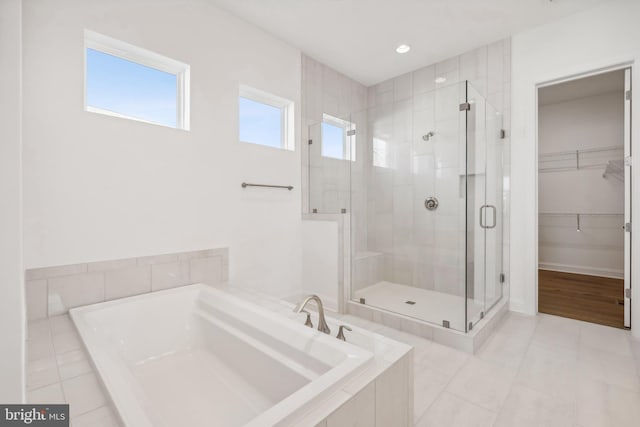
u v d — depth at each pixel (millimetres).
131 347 1809
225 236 2504
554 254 4598
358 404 1019
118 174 1938
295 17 2590
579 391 1625
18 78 607
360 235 3084
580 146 4332
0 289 584
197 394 1544
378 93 3900
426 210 2750
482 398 1574
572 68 2545
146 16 2053
